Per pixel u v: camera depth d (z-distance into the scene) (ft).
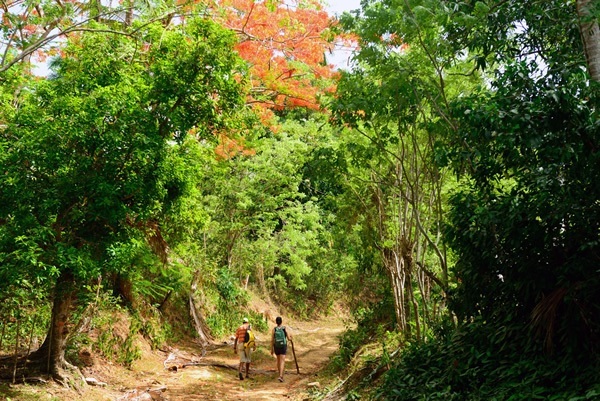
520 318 19.48
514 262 18.67
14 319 28.60
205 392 35.19
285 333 42.47
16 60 28.02
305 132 60.08
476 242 19.39
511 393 17.11
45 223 26.71
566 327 16.46
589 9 18.37
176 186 31.60
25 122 26.32
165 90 29.94
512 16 23.17
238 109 32.24
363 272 46.65
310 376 41.68
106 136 25.94
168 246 41.57
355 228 39.81
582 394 15.29
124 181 27.53
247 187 64.49
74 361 33.47
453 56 23.77
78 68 29.91
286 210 67.87
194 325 56.80
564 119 15.99
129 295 44.50
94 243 28.22
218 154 46.21
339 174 31.96
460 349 20.88
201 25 30.63
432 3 21.71
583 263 16.58
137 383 34.91
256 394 35.65
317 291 103.50
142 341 44.06
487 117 16.40
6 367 29.58
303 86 44.24
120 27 34.37
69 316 32.96
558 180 16.98
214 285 66.80
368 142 30.25
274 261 74.64
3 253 23.95
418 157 31.01
